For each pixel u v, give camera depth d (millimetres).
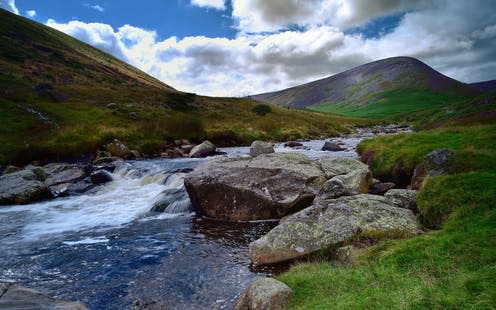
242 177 21734
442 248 9859
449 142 24484
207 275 13203
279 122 89688
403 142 28641
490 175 14727
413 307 6855
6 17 139625
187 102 92125
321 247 13117
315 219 14562
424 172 19578
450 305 6602
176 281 12820
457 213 12758
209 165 24031
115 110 69938
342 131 102375
